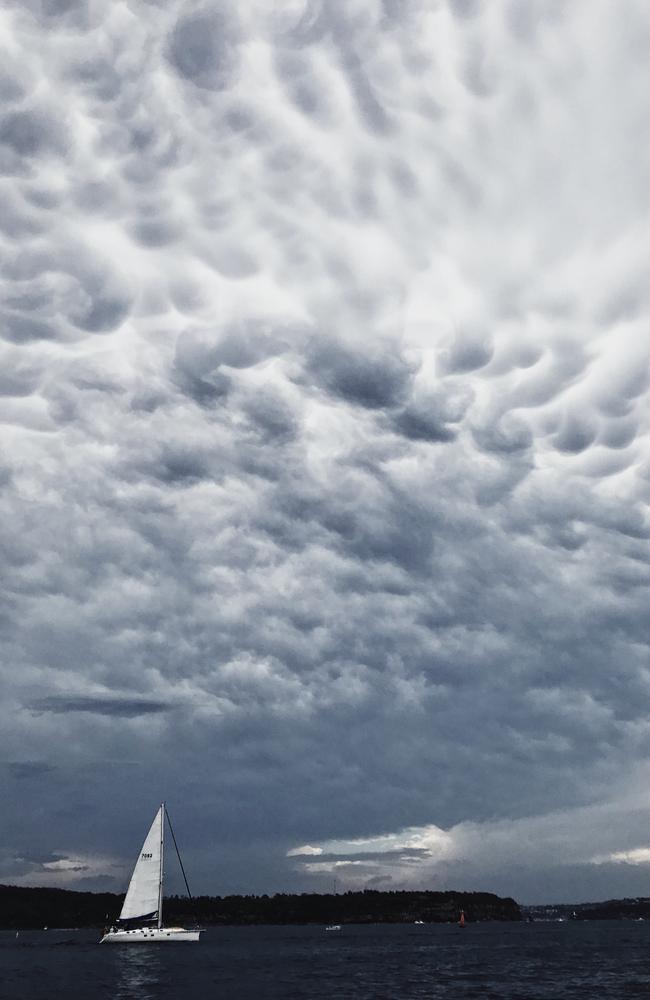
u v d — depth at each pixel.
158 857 170.88
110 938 169.88
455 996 87.00
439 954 157.88
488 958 145.25
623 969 118.94
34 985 105.69
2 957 163.00
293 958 150.38
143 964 139.25
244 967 130.25
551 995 87.06
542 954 154.50
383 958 148.00
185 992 95.62
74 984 106.38
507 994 88.50
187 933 169.00
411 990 93.94
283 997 88.81
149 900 170.38
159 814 170.25
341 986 99.62
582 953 156.25
